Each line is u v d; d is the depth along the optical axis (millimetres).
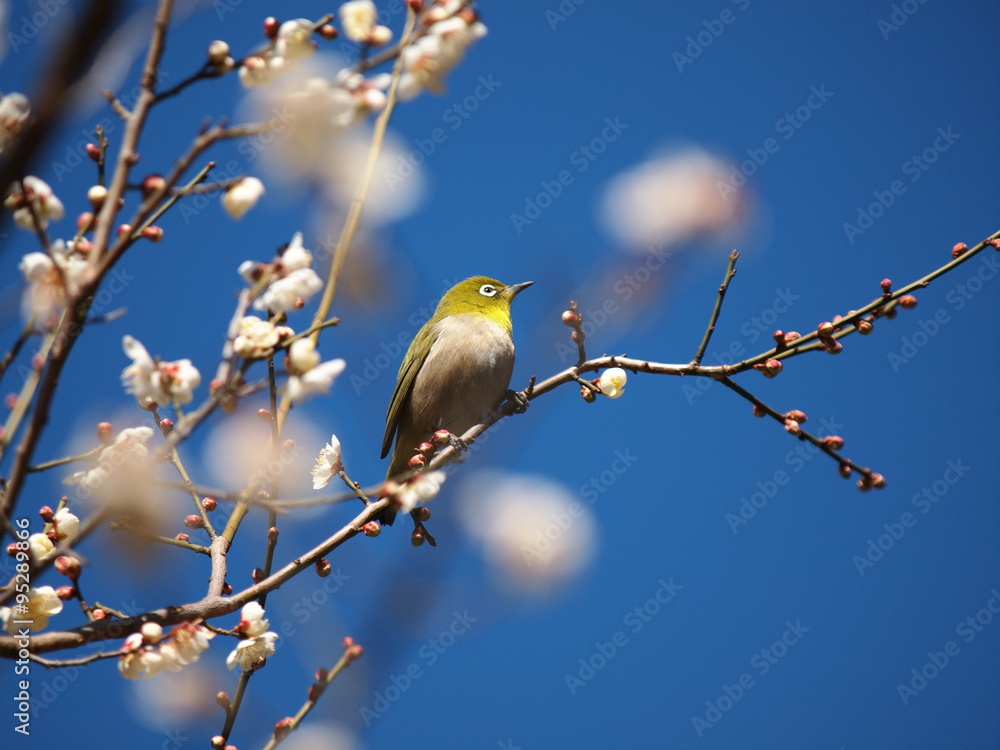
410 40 5789
